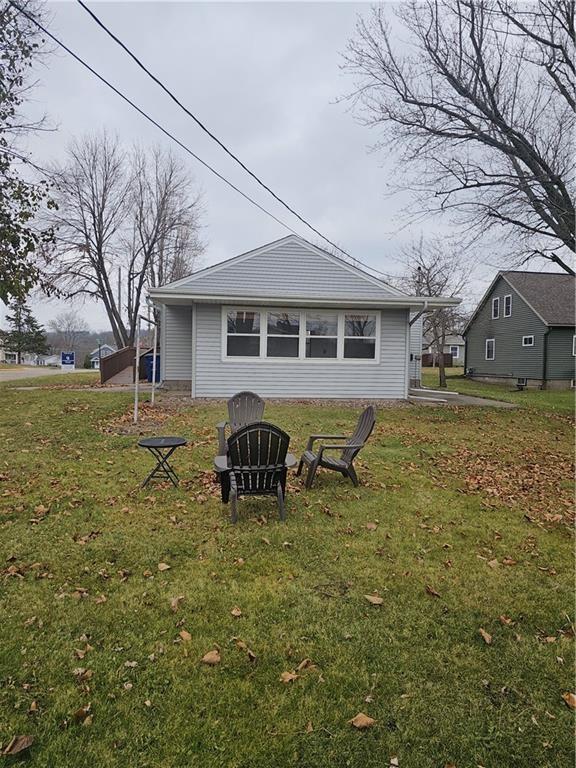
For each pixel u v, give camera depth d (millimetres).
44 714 1889
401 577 3141
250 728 1858
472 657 2336
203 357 11219
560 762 1751
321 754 1752
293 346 11539
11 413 8422
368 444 7191
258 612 2664
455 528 4066
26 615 2557
